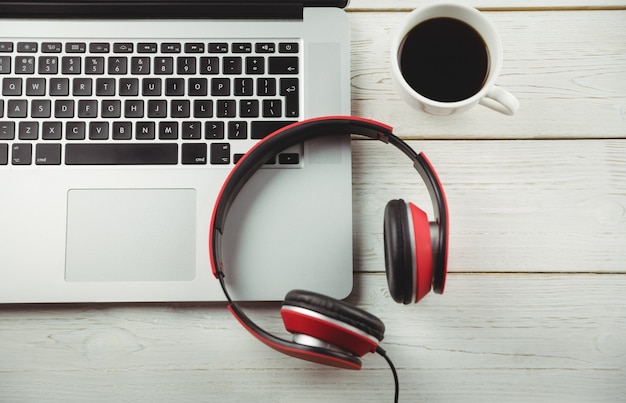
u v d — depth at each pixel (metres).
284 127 0.52
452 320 0.59
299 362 0.58
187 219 0.56
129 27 0.57
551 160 0.61
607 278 0.59
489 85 0.52
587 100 0.62
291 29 0.58
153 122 0.56
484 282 0.59
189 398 0.57
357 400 0.57
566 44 0.63
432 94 0.56
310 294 0.46
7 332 0.57
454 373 0.58
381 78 0.62
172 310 0.58
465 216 0.60
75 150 0.56
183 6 0.57
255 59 0.57
